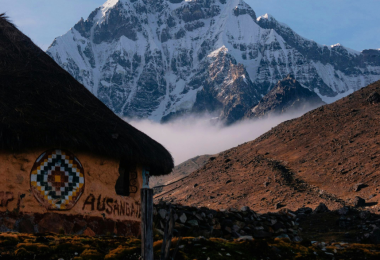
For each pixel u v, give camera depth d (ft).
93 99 63.52
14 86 54.03
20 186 49.21
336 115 364.58
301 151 332.80
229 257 43.98
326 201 223.92
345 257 50.34
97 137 54.65
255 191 285.23
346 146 300.20
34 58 61.72
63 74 62.69
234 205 271.28
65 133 51.60
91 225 53.52
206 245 45.44
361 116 339.57
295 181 279.49
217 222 71.20
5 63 57.72
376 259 50.14
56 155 52.06
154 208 64.39
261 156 359.25
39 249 36.88
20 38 63.52
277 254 47.37
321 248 52.49
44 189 50.72
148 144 63.05
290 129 393.29
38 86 56.39
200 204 302.66
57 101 56.34
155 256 40.14
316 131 356.79
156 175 71.00
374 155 265.95
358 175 249.14
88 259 37.09
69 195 52.34
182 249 43.32
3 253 35.22
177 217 66.08
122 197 58.54
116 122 61.41
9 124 48.29
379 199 202.39
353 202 206.28
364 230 123.54
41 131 49.96
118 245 42.24
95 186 54.90
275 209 237.86
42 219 49.80
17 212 48.52
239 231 73.00
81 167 53.83
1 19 64.28
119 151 56.39
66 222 51.39
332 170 273.33
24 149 50.01
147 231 33.27
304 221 150.20
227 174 352.49
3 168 48.70
